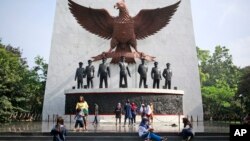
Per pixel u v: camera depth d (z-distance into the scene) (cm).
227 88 6172
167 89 3194
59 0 4069
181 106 3291
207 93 6019
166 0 4072
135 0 4066
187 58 4012
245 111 4416
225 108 5553
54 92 3919
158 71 3194
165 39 4022
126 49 3644
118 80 3797
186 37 4047
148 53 3981
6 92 3528
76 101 3130
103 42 3997
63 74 3950
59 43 4000
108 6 4038
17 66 4316
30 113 4525
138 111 3003
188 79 3975
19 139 1983
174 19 4072
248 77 4419
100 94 3028
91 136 1977
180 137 1975
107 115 2984
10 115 3491
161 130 2259
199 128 2527
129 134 1997
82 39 4012
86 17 3728
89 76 3175
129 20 3522
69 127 2480
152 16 3706
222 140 2003
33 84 4922
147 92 3059
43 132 2044
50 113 3881
